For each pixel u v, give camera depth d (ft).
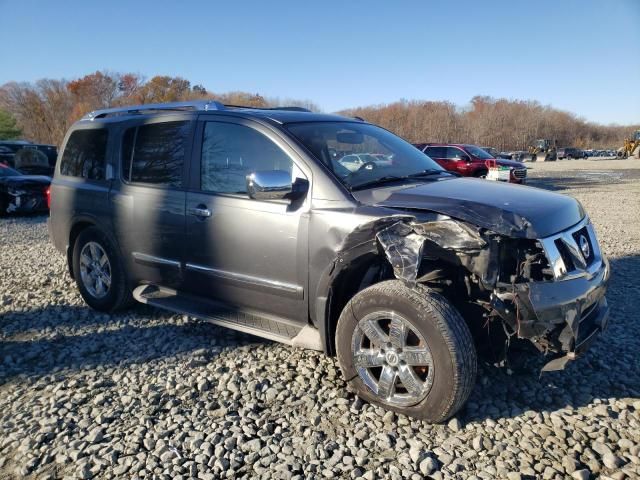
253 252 12.62
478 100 358.64
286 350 13.96
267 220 12.31
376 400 10.79
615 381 12.09
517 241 10.14
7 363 13.67
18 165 57.26
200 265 13.88
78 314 17.28
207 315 13.87
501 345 10.48
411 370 10.27
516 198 11.07
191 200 13.88
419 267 10.55
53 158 68.80
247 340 14.74
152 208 14.79
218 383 12.25
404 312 10.09
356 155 12.96
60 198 18.02
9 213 43.27
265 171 11.29
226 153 13.51
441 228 9.89
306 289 11.85
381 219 10.31
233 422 10.54
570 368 12.75
